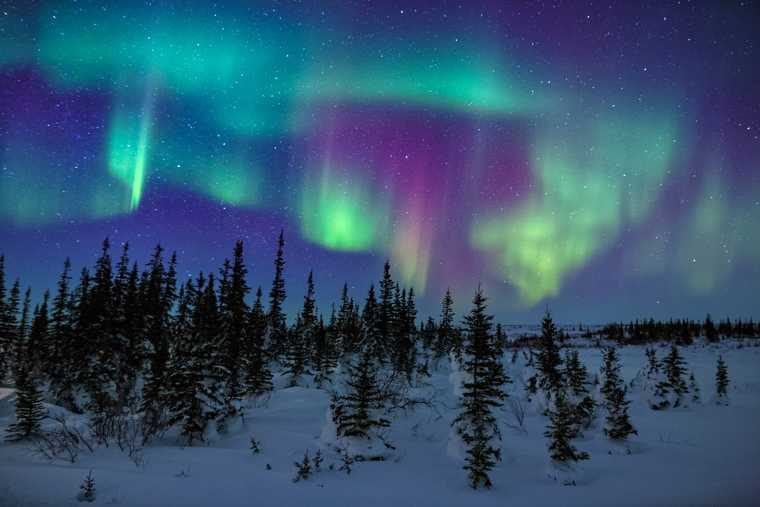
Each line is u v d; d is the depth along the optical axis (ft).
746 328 372.17
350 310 193.36
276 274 185.57
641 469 49.24
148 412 58.34
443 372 164.66
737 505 35.63
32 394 52.80
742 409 101.76
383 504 33.60
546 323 102.73
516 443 60.70
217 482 36.22
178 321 134.82
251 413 75.31
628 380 152.05
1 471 35.53
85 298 123.13
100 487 32.60
